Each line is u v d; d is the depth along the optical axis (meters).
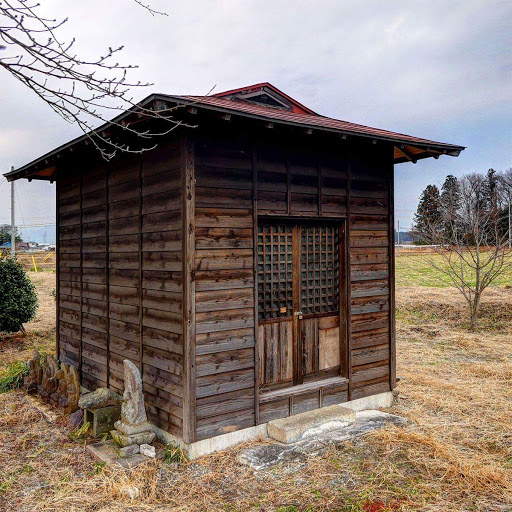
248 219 4.75
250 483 4.00
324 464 4.34
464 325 12.09
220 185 4.56
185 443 4.40
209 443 4.49
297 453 4.52
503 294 14.77
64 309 7.11
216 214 4.53
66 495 3.88
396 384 6.50
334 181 5.47
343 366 5.67
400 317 13.07
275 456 4.44
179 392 4.48
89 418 5.20
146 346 5.00
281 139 5.02
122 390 5.49
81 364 6.53
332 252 5.66
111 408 5.07
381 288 5.96
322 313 5.57
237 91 5.89
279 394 5.02
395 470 4.24
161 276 4.73
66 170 6.97
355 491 3.88
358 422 5.34
